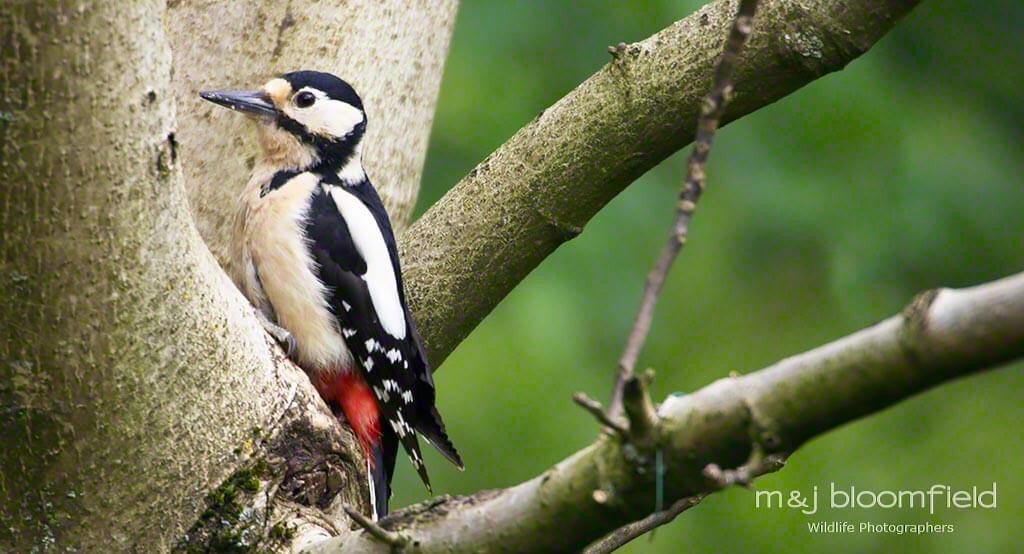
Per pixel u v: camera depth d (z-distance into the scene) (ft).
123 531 22.25
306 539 23.06
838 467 48.14
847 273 45.39
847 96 45.03
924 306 15.10
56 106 19.21
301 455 23.71
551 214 27.94
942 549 47.24
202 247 21.77
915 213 45.16
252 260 29.30
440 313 28.55
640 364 47.14
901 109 46.26
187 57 29.25
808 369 16.01
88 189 19.76
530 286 44.73
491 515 18.52
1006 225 45.62
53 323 20.40
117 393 21.17
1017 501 47.70
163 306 21.01
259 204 29.27
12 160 19.33
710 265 47.26
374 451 28.78
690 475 16.81
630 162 27.53
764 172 45.75
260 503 22.85
